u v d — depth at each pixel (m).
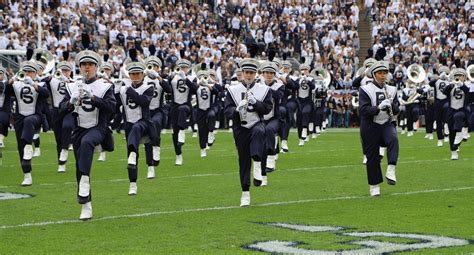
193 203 15.59
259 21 46.47
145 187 17.94
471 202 15.45
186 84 22.47
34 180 19.45
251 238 12.11
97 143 13.98
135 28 41.78
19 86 18.64
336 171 20.78
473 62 43.81
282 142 25.77
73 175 20.44
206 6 46.50
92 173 20.72
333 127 42.28
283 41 45.97
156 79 20.02
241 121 15.00
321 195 16.52
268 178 19.34
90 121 14.09
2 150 27.08
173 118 22.67
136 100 17.09
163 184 18.45
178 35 42.38
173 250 11.35
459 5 50.22
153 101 20.06
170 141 31.11
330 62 44.28
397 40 47.88
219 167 21.98
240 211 14.56
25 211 14.77
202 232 12.60
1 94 20.39
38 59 23.62
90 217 13.88
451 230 12.66
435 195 16.39
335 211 14.50
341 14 49.16
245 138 15.02
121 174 20.47
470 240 11.88
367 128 16.34
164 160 23.95
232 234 12.42
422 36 48.25
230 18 46.06
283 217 13.91
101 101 13.98
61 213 14.53
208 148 28.02
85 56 14.21
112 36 40.38
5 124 20.39
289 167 21.77
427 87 33.53
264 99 15.00
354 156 24.94
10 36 36.22
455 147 23.70
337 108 42.28
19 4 38.88
